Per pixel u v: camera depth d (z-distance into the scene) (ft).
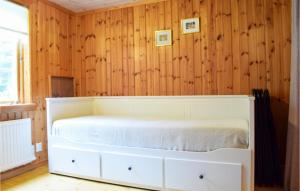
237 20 8.69
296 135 6.42
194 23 9.21
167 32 9.61
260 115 7.23
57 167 8.29
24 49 9.02
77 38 11.26
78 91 11.28
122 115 9.80
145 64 10.03
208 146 6.27
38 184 7.49
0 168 7.50
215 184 6.18
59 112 8.85
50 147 8.43
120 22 10.44
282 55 8.18
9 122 7.84
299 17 6.49
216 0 8.93
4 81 8.59
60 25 10.52
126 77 10.39
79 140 7.91
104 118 8.68
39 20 9.43
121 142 7.26
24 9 8.93
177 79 9.52
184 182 6.48
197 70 9.23
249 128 5.92
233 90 8.79
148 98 9.69
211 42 9.02
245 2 8.59
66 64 10.84
